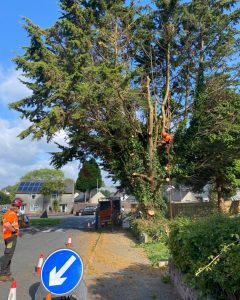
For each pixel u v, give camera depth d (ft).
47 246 65.57
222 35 96.73
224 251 18.86
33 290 33.22
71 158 107.45
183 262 28.12
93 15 92.63
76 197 374.63
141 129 92.32
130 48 98.22
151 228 68.90
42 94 83.82
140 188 87.66
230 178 112.98
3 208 219.41
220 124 92.27
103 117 89.51
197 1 93.66
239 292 19.22
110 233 91.50
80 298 24.34
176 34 96.99
